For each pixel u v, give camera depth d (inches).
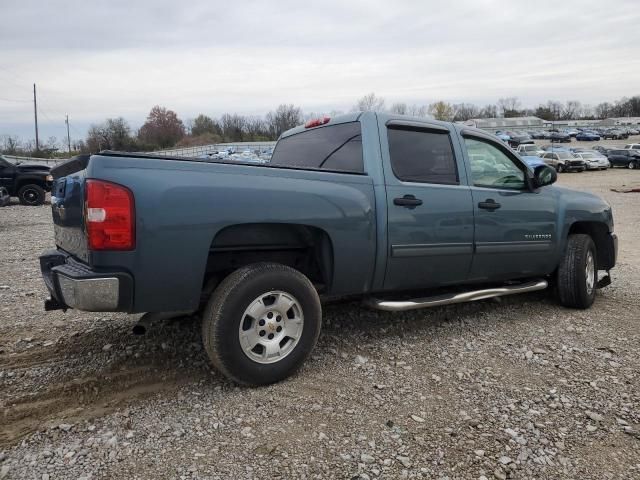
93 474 91.4
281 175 127.6
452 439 104.0
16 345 155.3
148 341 157.6
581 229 220.7
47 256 139.0
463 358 147.0
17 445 100.3
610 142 2901.1
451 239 159.3
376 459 96.8
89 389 125.6
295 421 110.3
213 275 135.8
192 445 101.0
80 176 115.3
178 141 3710.6
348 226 136.5
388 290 152.9
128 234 106.7
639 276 268.8
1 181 712.4
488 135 181.0
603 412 115.7
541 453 99.5
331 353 149.8
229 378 123.0
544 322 182.1
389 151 151.0
